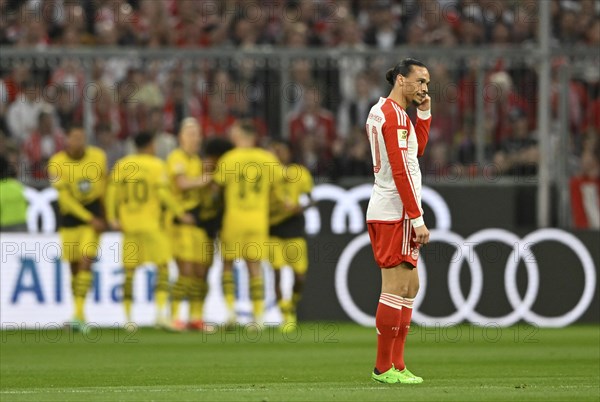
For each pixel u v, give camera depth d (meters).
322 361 36.25
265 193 48.97
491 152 56.97
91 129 55.78
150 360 36.91
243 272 51.94
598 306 53.91
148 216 49.34
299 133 56.38
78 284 49.53
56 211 54.44
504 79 56.81
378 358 27.89
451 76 56.69
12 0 63.53
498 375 31.05
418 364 35.00
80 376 31.55
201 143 56.22
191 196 49.59
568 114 56.28
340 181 55.97
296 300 51.00
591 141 56.47
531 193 56.84
